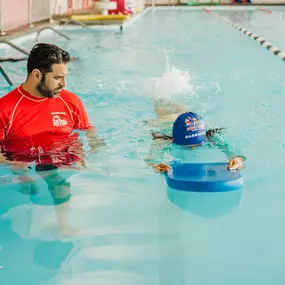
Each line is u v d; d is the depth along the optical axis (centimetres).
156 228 209
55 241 199
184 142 301
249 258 184
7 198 238
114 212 224
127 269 177
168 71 569
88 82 507
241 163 269
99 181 257
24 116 294
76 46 797
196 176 251
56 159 280
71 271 177
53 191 246
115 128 344
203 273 174
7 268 180
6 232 207
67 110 310
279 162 285
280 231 205
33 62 283
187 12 1747
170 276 173
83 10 1452
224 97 443
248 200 236
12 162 274
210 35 974
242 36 948
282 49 779
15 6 1026
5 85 489
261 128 350
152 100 428
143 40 890
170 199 238
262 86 489
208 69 587
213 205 231
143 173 269
